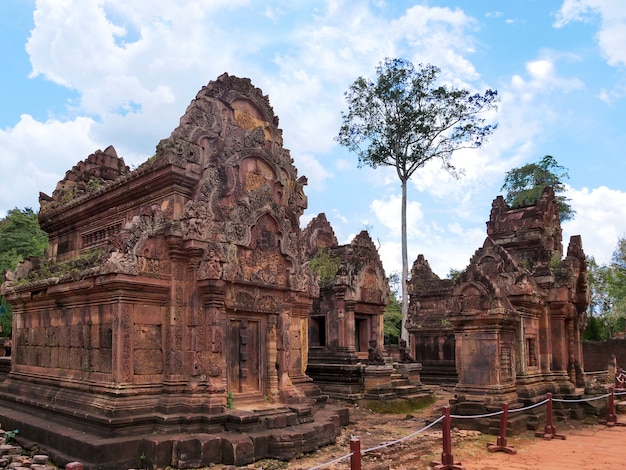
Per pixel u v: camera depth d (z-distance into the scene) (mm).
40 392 14906
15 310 17641
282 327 15539
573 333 22641
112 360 12641
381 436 15078
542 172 55812
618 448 14344
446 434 11875
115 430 11766
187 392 13031
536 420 16766
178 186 14250
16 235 39125
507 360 17297
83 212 17391
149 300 13242
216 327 13406
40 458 11609
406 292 36000
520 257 23250
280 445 12141
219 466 11430
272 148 17328
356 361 24531
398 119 36500
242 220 14664
